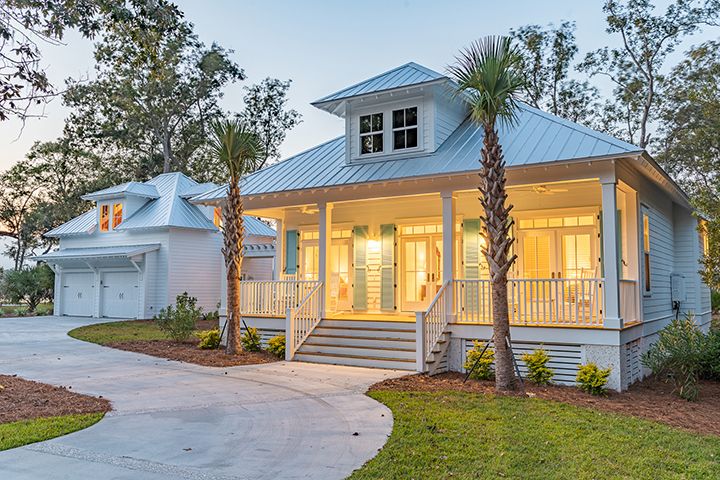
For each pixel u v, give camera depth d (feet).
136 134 125.59
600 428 22.68
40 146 136.98
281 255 56.39
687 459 18.88
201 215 87.92
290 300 46.11
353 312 51.67
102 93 115.55
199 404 26.84
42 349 48.78
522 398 28.25
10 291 105.40
